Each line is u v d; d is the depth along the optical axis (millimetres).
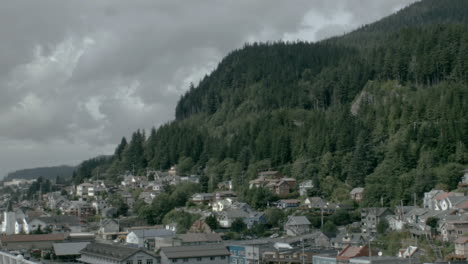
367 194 174250
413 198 168875
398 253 122688
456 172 173375
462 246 114938
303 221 162375
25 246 154625
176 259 121062
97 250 132125
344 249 117688
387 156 189250
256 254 125125
